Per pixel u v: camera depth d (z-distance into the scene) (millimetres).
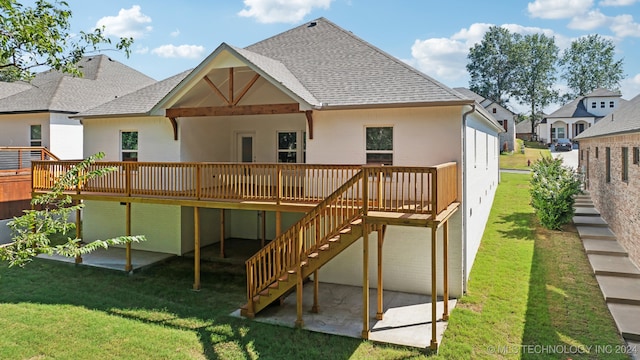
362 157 11078
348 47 14078
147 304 9664
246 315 9055
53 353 7172
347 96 11258
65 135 19953
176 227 14078
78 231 12820
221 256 13625
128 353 7250
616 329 8227
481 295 10086
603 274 10906
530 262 12219
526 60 62781
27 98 20766
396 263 10758
